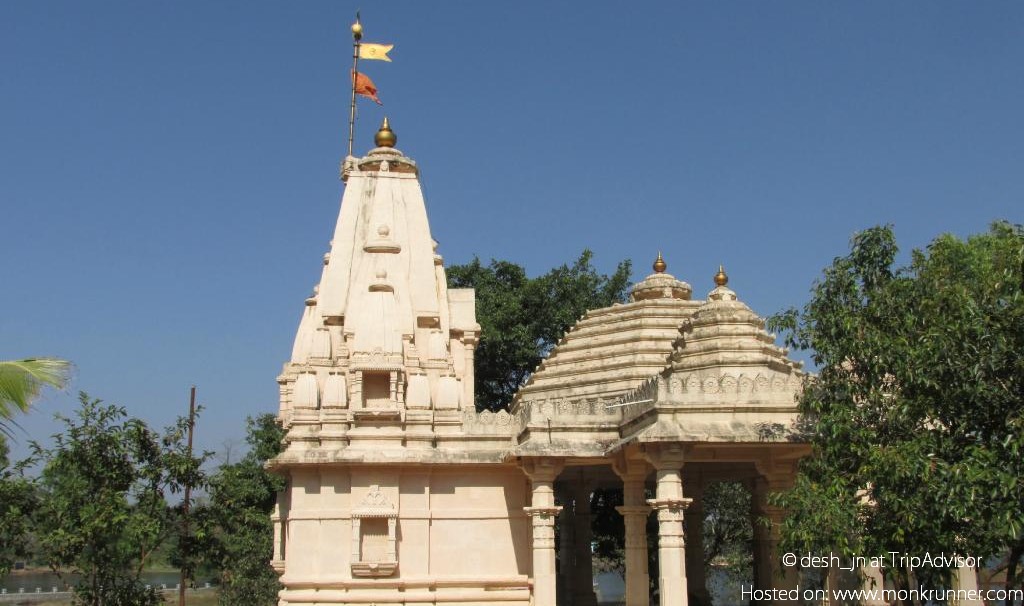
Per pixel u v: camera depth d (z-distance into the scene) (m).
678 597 23.23
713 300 29.64
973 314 18.28
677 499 23.55
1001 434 18.28
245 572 45.59
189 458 25.84
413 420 30.58
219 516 26.73
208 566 28.56
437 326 33.25
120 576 25.64
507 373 55.34
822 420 19.95
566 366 36.81
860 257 21.16
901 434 19.45
